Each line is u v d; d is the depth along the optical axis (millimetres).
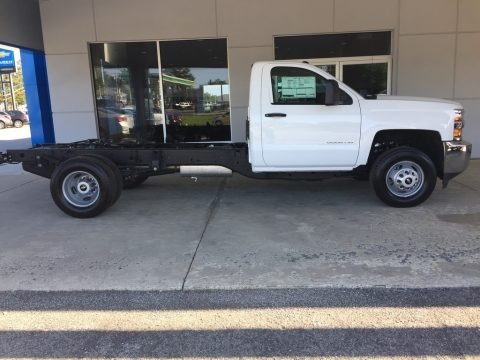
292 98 6691
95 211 6840
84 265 5055
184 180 9664
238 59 11086
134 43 11375
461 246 5270
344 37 11000
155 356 3332
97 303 4160
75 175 6914
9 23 10719
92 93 11500
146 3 11016
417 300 4035
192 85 11477
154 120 11695
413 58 10750
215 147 7387
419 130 6695
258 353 3326
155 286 4469
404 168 6797
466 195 7602
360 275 4566
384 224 6156
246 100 11258
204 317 3859
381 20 10656
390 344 3387
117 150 7230
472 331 3529
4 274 4859
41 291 4430
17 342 3561
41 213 7375
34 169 7488
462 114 6773
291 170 6930
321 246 5414
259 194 8164
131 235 6055
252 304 4055
